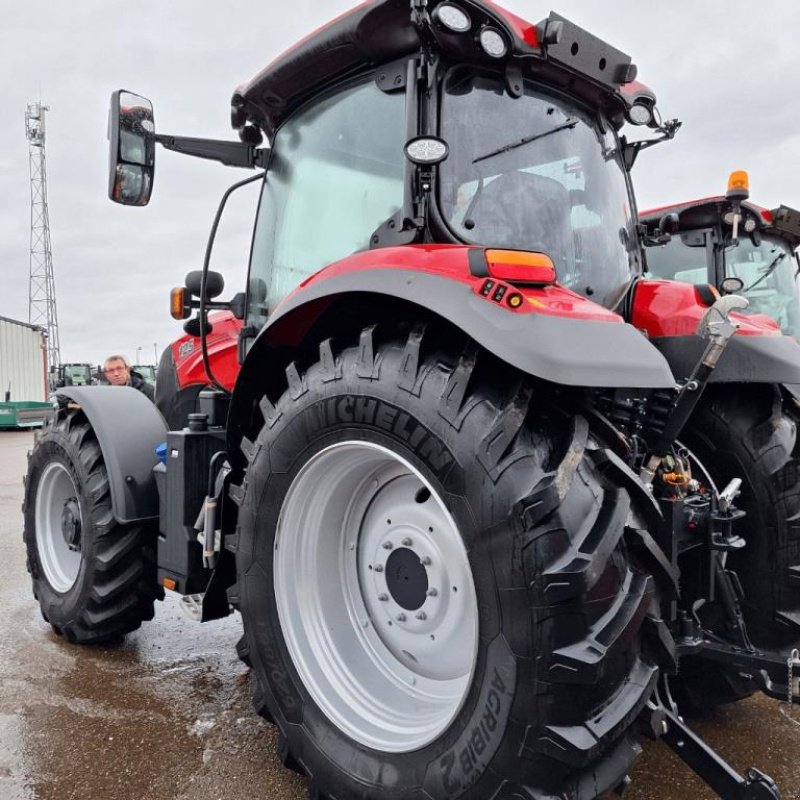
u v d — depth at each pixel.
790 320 6.44
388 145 2.15
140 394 3.29
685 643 1.92
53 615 3.35
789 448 2.30
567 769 1.48
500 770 1.52
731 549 2.00
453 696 1.89
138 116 2.62
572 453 1.55
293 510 2.04
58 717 2.58
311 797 1.98
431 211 1.92
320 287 1.97
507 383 1.64
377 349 1.83
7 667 3.05
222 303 2.98
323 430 1.91
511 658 1.49
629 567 1.55
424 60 1.96
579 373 1.50
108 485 3.07
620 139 2.72
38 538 3.54
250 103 2.66
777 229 6.25
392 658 2.09
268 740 2.41
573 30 2.13
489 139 2.07
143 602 3.16
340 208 2.34
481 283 1.62
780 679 1.94
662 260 6.27
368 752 1.83
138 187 2.65
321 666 2.03
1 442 16.98
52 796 2.08
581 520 1.51
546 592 1.45
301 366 2.12
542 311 1.59
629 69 2.26
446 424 1.61
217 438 2.79
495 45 1.94
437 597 1.91
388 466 2.02
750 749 2.34
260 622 2.10
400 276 1.77
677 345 2.29
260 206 2.81
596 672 1.42
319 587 2.11
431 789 1.66
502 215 2.07
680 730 1.70
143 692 2.80
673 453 2.19
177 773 2.21
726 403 2.38
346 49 2.18
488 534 1.52
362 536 2.16
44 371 28.33
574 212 2.27
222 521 2.45
